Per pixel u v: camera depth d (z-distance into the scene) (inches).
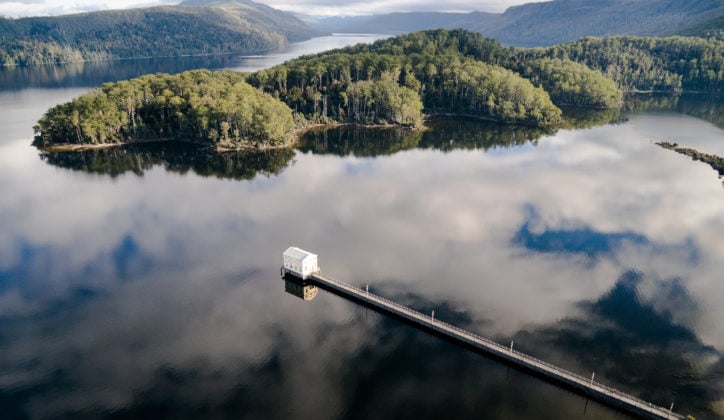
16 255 6314.0
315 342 4633.4
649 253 6240.2
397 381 4133.9
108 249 6491.1
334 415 3774.6
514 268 5900.6
